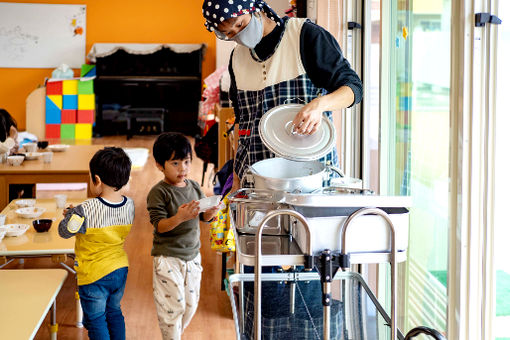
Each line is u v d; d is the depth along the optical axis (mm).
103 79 10133
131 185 7016
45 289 2533
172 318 3049
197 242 3127
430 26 2568
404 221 1691
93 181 2992
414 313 2855
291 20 2209
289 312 2027
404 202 1682
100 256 2973
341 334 1834
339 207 1714
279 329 1903
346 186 1974
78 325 3645
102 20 10711
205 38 10852
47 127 10039
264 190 1921
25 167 4719
